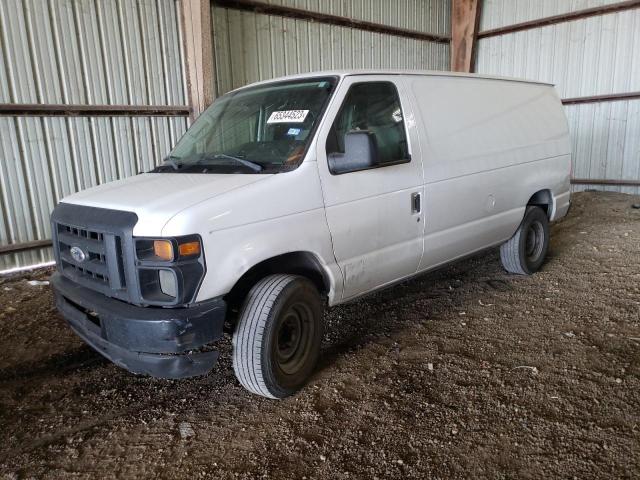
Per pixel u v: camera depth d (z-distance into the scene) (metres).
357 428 2.98
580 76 10.87
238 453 2.83
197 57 7.46
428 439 2.85
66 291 3.26
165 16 7.42
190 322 2.75
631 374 3.39
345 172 3.50
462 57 12.41
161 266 2.73
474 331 4.24
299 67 9.34
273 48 8.88
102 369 3.90
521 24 11.50
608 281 5.23
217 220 2.85
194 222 2.76
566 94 11.16
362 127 3.71
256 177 3.20
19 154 6.45
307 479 2.59
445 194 4.21
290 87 3.90
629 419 2.91
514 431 2.87
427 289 5.32
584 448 2.69
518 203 5.10
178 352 2.77
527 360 3.68
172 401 3.41
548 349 3.83
